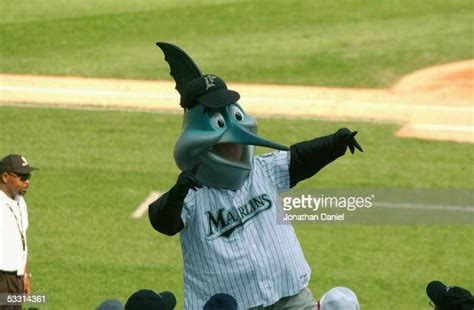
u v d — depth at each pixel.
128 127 75.50
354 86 85.81
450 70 89.56
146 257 54.06
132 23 103.25
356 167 66.94
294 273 25.69
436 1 111.19
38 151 70.12
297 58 92.88
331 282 51.28
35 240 55.84
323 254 54.53
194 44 97.25
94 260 53.47
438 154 70.12
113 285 50.59
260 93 83.75
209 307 23.36
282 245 25.66
